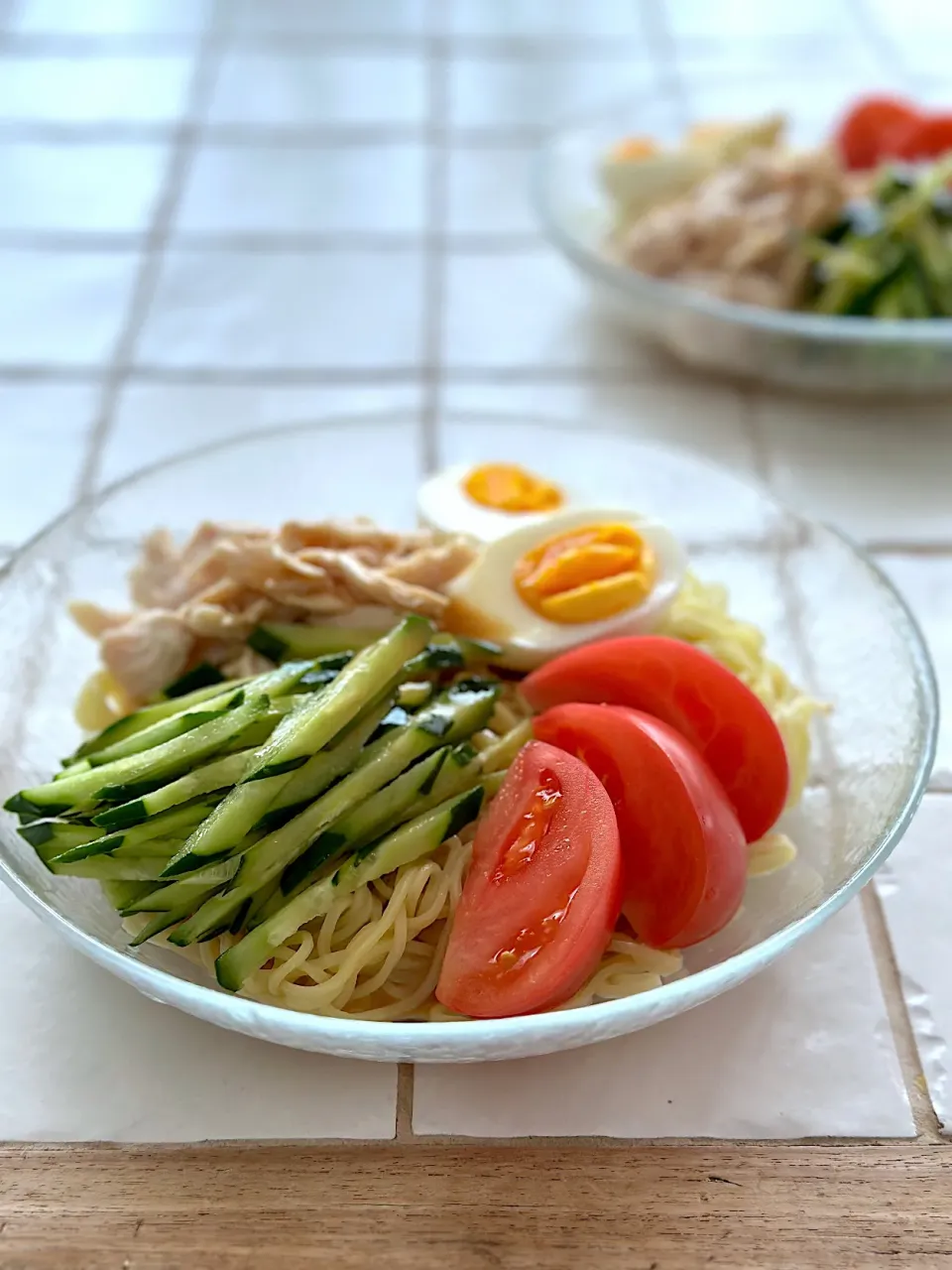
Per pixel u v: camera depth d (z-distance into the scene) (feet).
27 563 1.15
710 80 2.34
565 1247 0.87
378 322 1.76
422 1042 0.85
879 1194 0.89
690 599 1.20
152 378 1.64
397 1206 0.89
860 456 1.56
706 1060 0.96
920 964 1.02
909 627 1.09
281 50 2.49
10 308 1.75
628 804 0.96
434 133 2.22
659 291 1.56
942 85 2.31
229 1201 0.89
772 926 0.98
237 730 0.97
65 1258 0.86
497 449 1.40
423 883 0.98
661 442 1.56
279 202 2.00
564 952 0.90
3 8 2.61
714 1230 0.88
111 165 2.08
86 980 0.99
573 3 2.71
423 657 1.04
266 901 0.95
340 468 1.38
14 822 1.02
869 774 1.07
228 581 1.11
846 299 1.70
